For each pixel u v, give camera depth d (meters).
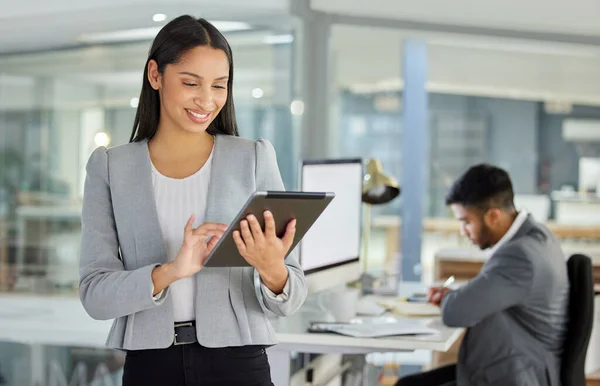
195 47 2.06
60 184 4.80
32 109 4.71
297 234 2.07
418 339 3.25
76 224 4.86
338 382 4.21
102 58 4.88
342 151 6.55
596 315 4.57
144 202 2.11
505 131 7.16
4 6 4.57
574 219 7.48
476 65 7.00
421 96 6.66
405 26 6.24
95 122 4.88
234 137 2.21
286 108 5.91
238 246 1.97
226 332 2.09
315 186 3.76
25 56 4.67
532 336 3.43
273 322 3.50
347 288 4.50
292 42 5.87
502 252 3.46
